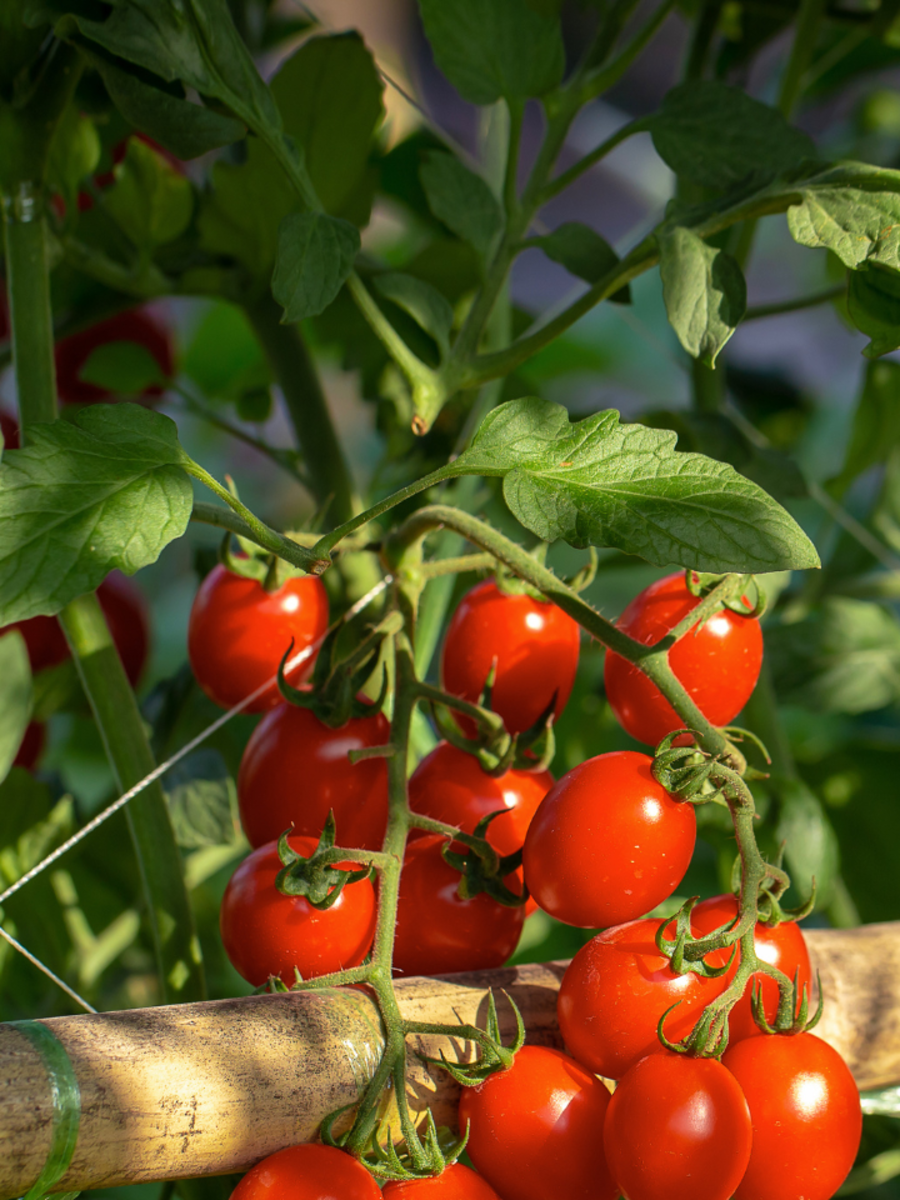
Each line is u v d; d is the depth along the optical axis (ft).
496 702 1.70
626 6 1.95
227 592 1.74
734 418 2.19
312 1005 1.44
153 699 2.09
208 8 1.58
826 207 1.56
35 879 2.02
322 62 1.92
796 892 1.92
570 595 1.50
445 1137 1.47
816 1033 1.59
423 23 1.73
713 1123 1.40
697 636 1.58
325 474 2.08
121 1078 1.36
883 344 1.56
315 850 1.52
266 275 2.06
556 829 1.48
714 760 1.46
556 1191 1.45
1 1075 1.33
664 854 1.47
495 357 1.70
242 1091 1.38
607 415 1.46
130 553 1.40
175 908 1.71
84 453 1.43
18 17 1.65
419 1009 1.49
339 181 2.02
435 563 1.68
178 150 1.60
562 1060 1.47
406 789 1.56
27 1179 1.34
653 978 1.46
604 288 1.67
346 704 1.62
